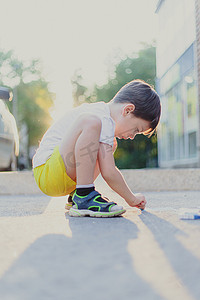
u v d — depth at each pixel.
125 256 0.85
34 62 21.70
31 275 0.72
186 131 9.36
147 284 0.66
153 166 18.11
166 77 9.02
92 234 1.12
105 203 1.57
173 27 7.10
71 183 1.72
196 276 0.70
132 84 1.75
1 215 1.70
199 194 3.05
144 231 1.16
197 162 8.76
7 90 3.48
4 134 4.75
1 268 0.77
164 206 2.06
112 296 0.60
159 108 1.79
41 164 1.78
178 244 0.96
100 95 24.36
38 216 1.63
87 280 0.68
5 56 20.95
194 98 7.76
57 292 0.62
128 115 1.71
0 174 3.49
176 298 0.60
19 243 1.00
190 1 5.96
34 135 21.25
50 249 0.93
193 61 6.55
